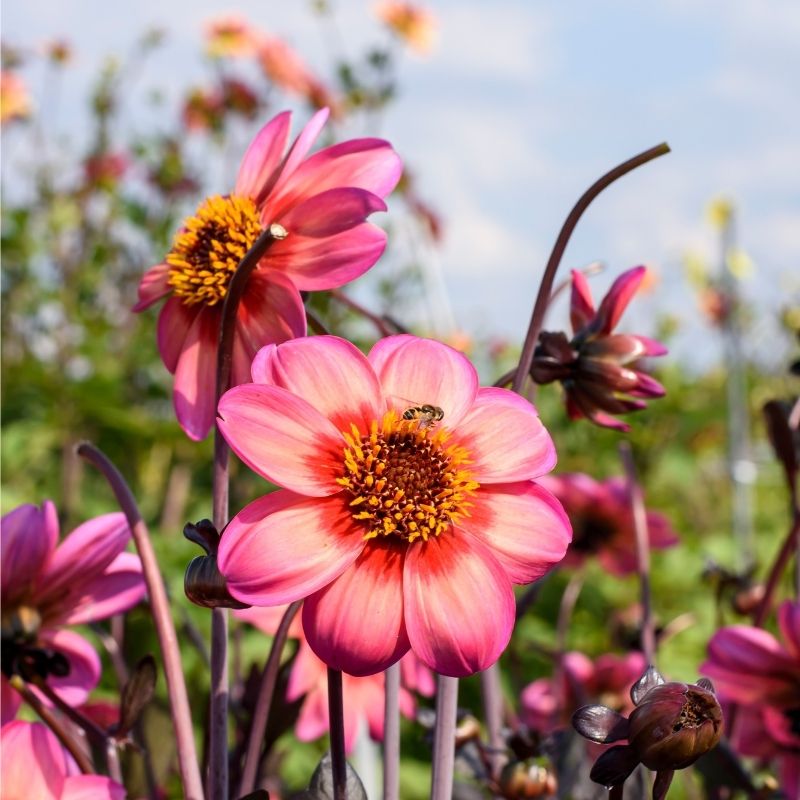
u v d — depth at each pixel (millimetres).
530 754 637
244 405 505
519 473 519
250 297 562
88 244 2643
